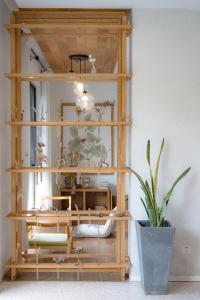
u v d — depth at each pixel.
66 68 5.54
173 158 3.13
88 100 4.04
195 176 3.14
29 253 3.53
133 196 3.13
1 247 3.07
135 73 3.11
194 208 3.15
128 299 2.75
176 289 2.96
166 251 2.80
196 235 3.15
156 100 3.12
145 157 3.12
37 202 4.89
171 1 2.94
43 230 4.38
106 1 2.93
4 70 3.15
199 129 3.13
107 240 4.42
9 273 3.24
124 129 3.10
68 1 2.93
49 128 5.74
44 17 3.15
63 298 2.76
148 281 2.83
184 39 3.11
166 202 2.88
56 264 3.09
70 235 3.60
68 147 6.08
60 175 5.91
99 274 3.26
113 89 6.16
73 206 6.06
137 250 3.12
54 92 6.22
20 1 2.92
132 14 3.10
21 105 3.29
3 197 3.13
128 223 3.23
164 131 3.12
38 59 4.71
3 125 3.12
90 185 6.21
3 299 2.74
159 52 3.11
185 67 3.12
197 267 3.15
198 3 2.98
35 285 3.01
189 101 3.12
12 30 3.03
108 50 4.49
